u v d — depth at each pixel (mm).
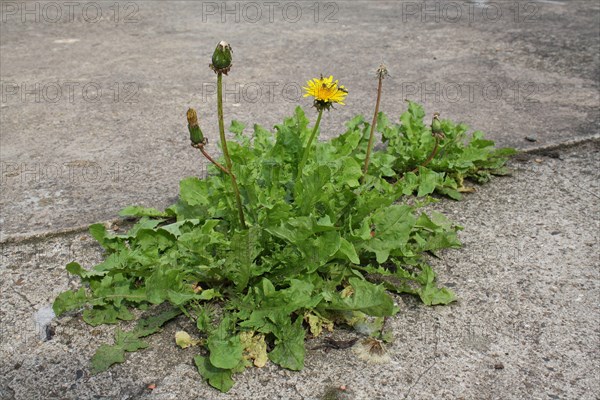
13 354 2102
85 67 5117
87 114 4152
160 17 6719
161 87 4641
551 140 3629
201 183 2588
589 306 2322
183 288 2193
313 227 2115
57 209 2963
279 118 4016
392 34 5926
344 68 4980
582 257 2596
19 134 3850
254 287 2176
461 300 2344
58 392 1956
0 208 2973
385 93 4426
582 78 4684
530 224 2826
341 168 2469
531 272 2504
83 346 2133
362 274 2424
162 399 1929
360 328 2178
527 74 4789
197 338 2143
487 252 2625
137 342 2111
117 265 2320
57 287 2412
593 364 2062
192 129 2057
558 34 5754
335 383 1981
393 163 3078
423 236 2564
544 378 2008
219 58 2039
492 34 5832
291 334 2047
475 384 1983
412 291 2324
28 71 5031
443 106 4184
